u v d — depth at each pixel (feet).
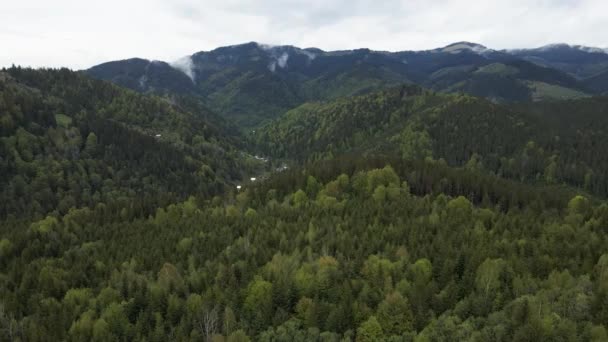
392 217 425.69
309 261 344.49
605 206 440.04
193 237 417.90
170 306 294.05
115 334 276.21
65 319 286.66
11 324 286.05
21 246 425.69
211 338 263.90
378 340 254.88
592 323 236.02
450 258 327.88
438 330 246.47
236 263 346.54
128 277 338.95
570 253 327.26
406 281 292.40
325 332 260.01
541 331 225.56
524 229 378.94
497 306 269.23
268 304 289.33
